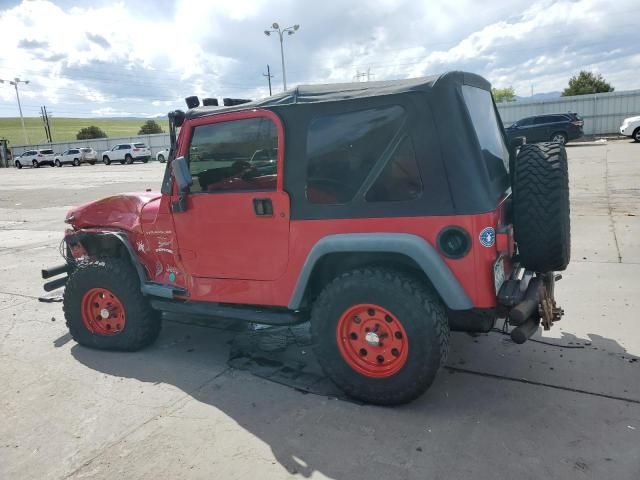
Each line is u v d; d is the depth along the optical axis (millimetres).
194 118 3705
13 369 4191
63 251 5863
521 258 3158
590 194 10734
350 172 3174
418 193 3010
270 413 3318
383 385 3217
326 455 2854
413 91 2984
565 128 24719
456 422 3096
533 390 3404
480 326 3145
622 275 5570
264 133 3430
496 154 3611
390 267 3250
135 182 22266
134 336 4328
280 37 39719
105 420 3344
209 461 2859
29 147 57094
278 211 3410
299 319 3588
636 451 2729
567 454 2738
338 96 3199
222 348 4422
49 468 2881
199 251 3842
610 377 3508
